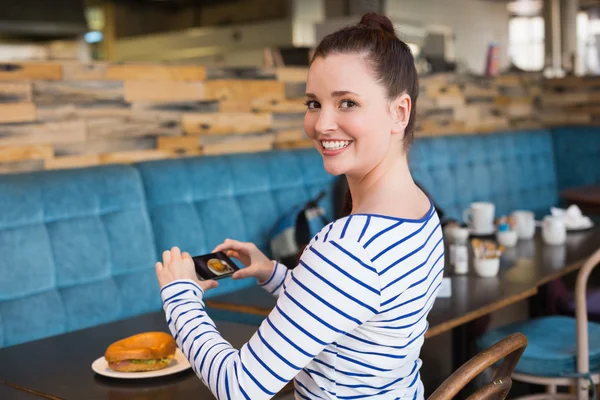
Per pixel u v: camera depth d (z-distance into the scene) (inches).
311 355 41.4
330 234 42.1
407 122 45.4
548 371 97.0
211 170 126.7
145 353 64.7
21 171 108.6
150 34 343.0
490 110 212.7
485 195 193.8
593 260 93.8
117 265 108.4
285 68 153.6
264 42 285.7
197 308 46.8
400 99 44.3
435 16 341.1
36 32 230.4
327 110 43.6
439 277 48.3
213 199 125.5
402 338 44.0
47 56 249.3
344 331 41.4
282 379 41.7
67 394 60.9
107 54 346.3
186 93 134.9
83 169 110.0
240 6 308.5
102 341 76.8
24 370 67.7
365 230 41.6
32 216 100.6
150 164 119.5
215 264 57.6
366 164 43.8
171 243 116.4
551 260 109.1
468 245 122.1
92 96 120.4
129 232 110.7
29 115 112.5
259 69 147.9
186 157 127.1
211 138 139.7
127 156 126.2
